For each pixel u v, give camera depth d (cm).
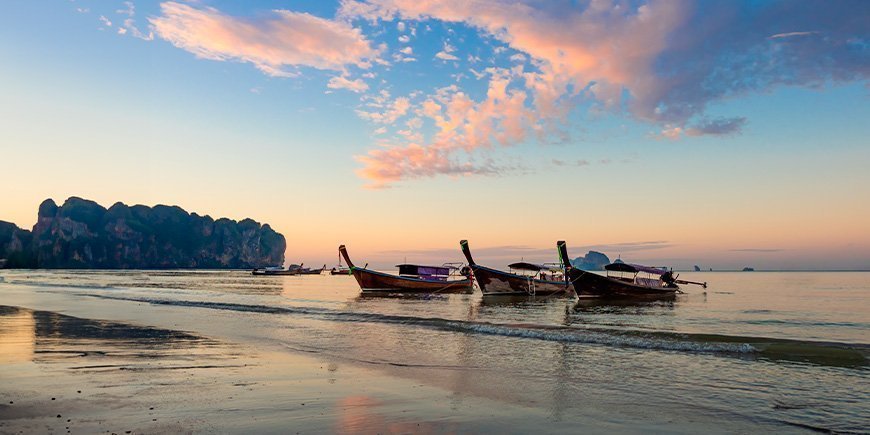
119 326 2161
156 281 9944
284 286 8062
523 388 1109
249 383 1102
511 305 3825
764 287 7938
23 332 1917
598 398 1027
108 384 1057
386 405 941
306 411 881
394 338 1897
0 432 729
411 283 5428
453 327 2227
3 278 10975
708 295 5416
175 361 1360
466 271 6050
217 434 740
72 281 9212
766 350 1609
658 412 930
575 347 1697
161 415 833
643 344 1727
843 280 12588
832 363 1420
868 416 919
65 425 766
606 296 4169
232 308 3206
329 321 2472
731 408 962
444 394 1041
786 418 903
